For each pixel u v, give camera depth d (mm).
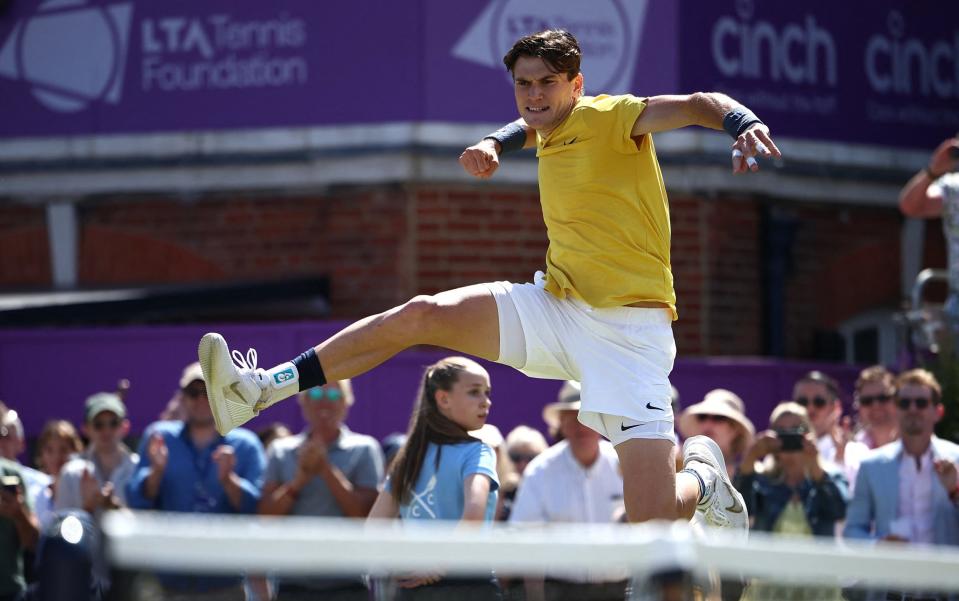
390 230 37812
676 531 7426
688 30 38125
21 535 20672
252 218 39281
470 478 16516
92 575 7422
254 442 23516
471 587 8641
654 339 14016
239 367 13672
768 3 39656
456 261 37719
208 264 39625
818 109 40531
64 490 22562
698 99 13281
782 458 21422
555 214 14312
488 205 37875
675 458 14000
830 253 40969
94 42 40438
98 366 33938
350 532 6824
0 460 21016
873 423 24000
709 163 38531
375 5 37906
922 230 42531
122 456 25234
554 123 14219
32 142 40812
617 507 21641
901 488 20812
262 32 38906
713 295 38594
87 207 40625
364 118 37938
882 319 41562
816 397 24797
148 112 39969
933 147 42875
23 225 40938
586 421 14289
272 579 8258
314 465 21828
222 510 22625
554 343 14062
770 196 39625
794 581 8656
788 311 40156
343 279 38312
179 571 7555
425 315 13719
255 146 38969
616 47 38031
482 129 37656
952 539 20656
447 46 37500
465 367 17047
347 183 38156
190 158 39500
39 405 34219
